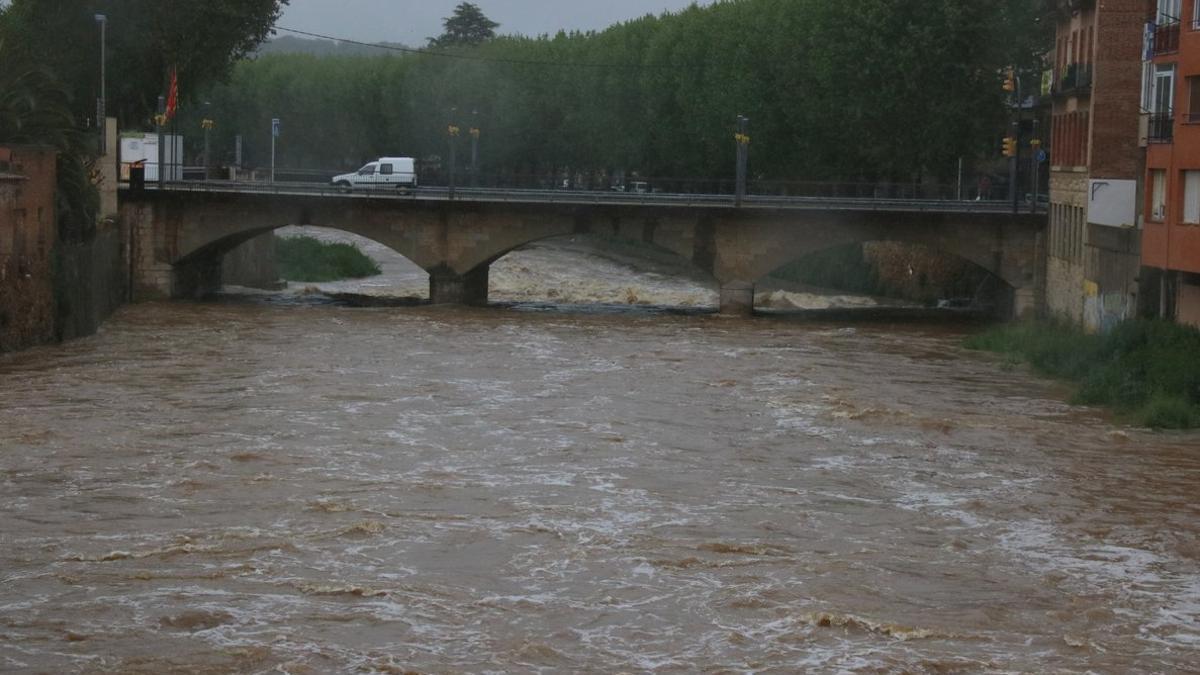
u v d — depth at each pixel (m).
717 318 81.81
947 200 89.25
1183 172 55.97
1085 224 71.75
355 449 41.72
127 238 84.50
